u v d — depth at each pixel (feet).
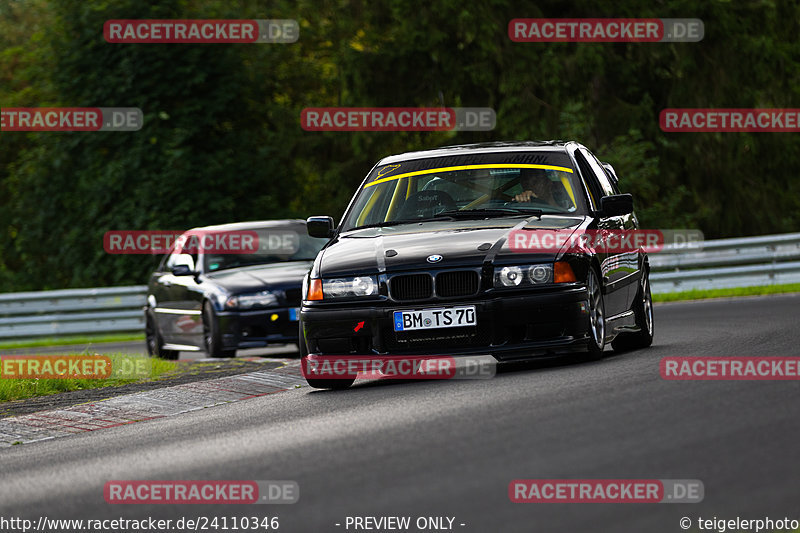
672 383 82.43
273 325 161.79
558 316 96.12
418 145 395.14
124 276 353.31
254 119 398.42
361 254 101.09
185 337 173.88
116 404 101.65
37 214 371.76
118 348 219.82
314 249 178.29
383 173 116.06
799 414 66.90
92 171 361.51
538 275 96.43
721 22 375.25
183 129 357.82
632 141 359.87
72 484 66.23
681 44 372.38
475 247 98.12
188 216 354.13
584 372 93.15
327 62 431.02
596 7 374.02
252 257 176.04
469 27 352.49
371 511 52.47
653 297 241.35
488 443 64.80
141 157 355.15
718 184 393.50
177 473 66.08
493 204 108.27
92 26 357.82
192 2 386.11
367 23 391.86
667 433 63.77
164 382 117.39
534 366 102.06
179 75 361.51
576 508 50.39
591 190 111.45
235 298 161.99
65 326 266.36
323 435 73.67
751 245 251.39
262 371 119.65
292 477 61.31
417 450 64.75
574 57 358.43
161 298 183.11
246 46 392.47
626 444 61.67
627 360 101.09
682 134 386.32
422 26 363.35
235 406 97.66
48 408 103.76
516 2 369.09
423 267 97.04
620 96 382.01
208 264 174.81
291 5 408.46
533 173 110.73
